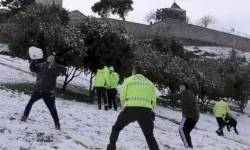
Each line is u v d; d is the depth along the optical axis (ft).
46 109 38.86
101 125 37.45
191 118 35.14
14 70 75.77
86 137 30.32
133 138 34.37
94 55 62.64
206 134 49.93
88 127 35.01
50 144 25.39
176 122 58.85
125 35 63.87
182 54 114.11
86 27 62.59
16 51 58.39
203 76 93.04
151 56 78.33
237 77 106.93
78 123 35.83
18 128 27.61
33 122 31.12
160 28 204.44
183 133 34.99
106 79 49.44
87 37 62.23
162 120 54.80
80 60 57.00
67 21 63.05
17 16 60.29
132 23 195.21
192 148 35.17
